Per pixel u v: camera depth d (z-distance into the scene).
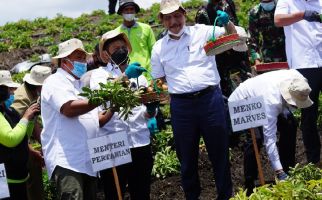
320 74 6.03
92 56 5.92
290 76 5.39
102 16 16.91
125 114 4.95
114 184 5.63
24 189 5.13
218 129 5.34
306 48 6.00
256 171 5.94
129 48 5.59
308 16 5.87
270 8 6.95
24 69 12.19
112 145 4.97
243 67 6.94
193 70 5.30
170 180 6.97
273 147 5.34
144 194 5.71
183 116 5.37
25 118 4.93
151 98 5.20
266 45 7.04
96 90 4.81
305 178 4.93
